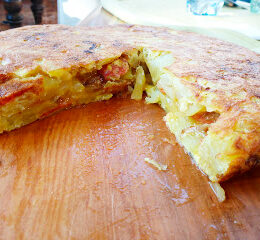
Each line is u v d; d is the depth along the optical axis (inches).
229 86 7.3
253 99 6.9
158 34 11.0
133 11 14.6
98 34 10.5
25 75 7.8
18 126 7.7
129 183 6.3
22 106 7.6
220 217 5.7
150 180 6.4
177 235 5.3
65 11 20.0
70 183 6.2
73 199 5.9
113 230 5.3
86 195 6.0
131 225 5.4
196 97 7.1
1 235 5.1
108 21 14.5
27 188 6.0
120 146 7.3
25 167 6.5
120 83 9.1
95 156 7.0
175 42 10.2
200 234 5.4
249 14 15.6
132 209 5.7
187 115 7.5
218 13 15.5
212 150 6.5
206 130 7.2
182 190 6.2
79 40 9.7
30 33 10.1
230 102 6.8
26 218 5.4
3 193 5.9
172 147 7.4
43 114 8.1
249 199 6.1
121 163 6.8
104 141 7.4
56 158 6.8
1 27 19.9
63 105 8.5
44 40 9.5
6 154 6.8
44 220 5.4
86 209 5.7
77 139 7.4
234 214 5.8
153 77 9.3
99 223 5.4
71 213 5.6
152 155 7.1
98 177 6.4
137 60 9.5
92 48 9.1
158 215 5.7
